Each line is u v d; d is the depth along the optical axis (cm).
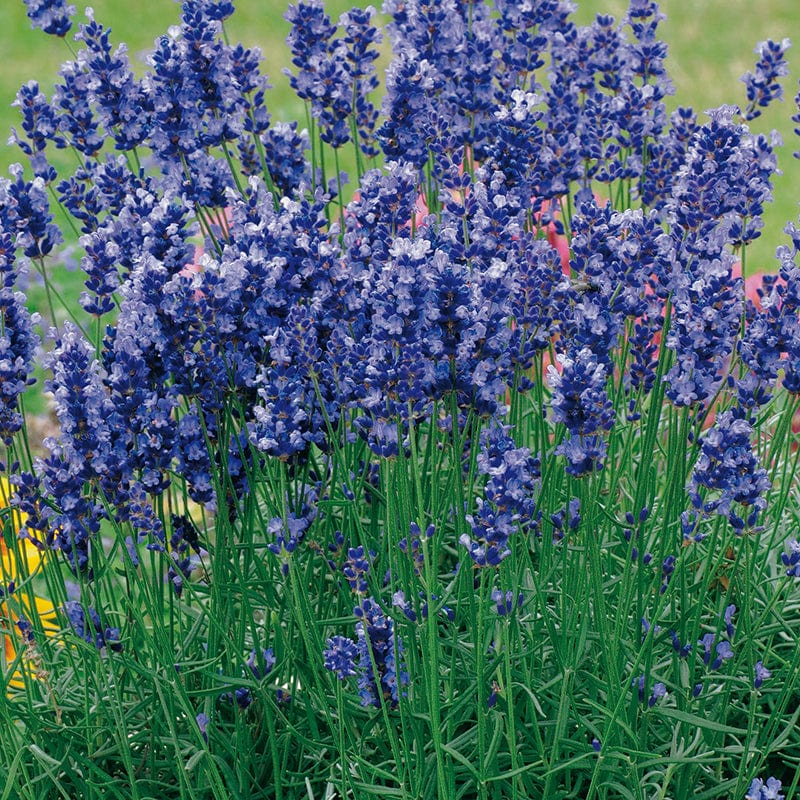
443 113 367
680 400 272
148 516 285
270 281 278
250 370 295
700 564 363
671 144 374
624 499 384
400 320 246
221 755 317
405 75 334
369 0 1143
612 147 389
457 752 271
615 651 283
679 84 1008
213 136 345
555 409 251
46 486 278
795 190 838
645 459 307
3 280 284
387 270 248
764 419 353
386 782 308
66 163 920
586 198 390
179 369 283
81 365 269
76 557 288
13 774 282
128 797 309
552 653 320
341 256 322
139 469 284
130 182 340
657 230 288
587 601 281
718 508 270
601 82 405
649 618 328
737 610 356
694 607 314
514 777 275
